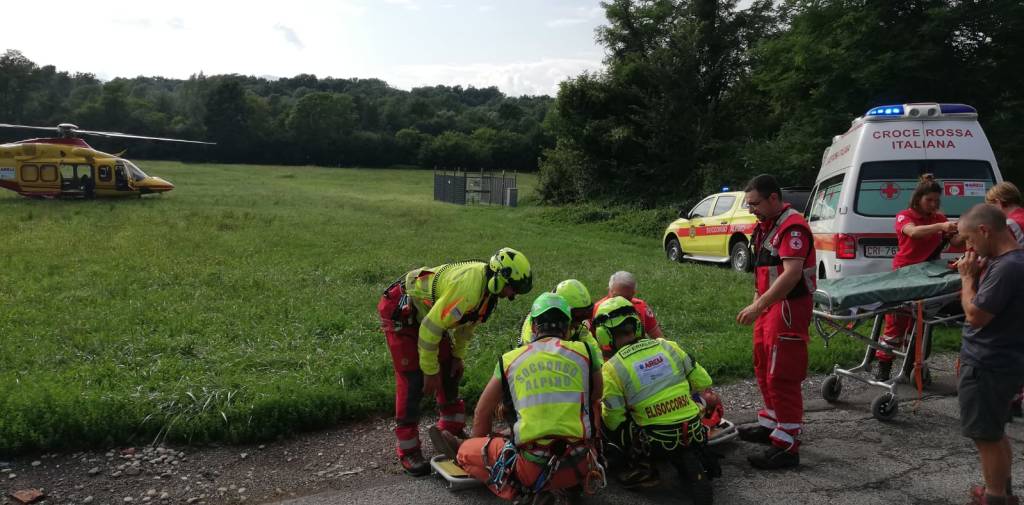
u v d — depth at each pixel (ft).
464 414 16.66
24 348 21.70
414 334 14.76
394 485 14.11
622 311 14.19
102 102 339.98
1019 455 15.40
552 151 116.16
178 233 55.47
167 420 16.06
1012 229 18.12
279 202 100.22
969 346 12.28
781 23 98.94
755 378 21.30
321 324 25.99
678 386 13.60
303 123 341.41
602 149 104.42
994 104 61.52
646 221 75.97
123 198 97.86
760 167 73.36
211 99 337.31
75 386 17.67
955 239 20.44
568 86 104.78
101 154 95.50
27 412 15.55
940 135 29.01
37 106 337.93
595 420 13.55
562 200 111.96
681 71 97.86
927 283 17.19
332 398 17.42
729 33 100.07
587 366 12.56
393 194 147.64
